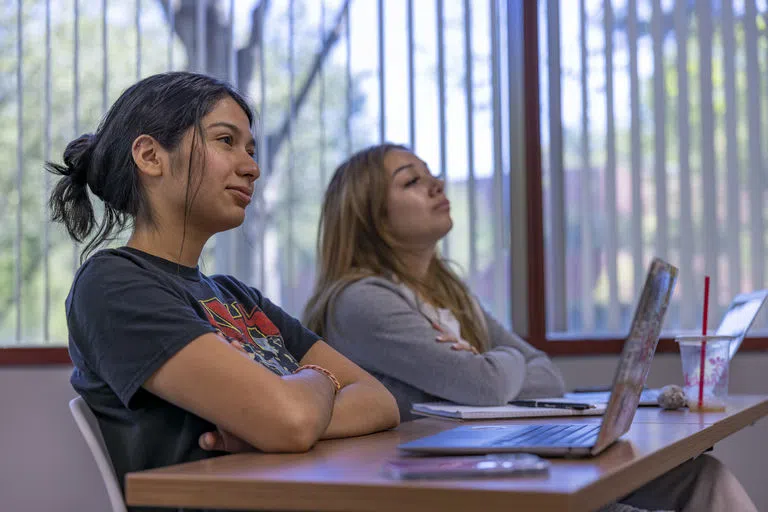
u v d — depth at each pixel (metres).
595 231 3.83
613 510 1.91
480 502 1.04
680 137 3.90
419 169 3.05
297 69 3.54
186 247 1.84
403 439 1.69
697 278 3.91
